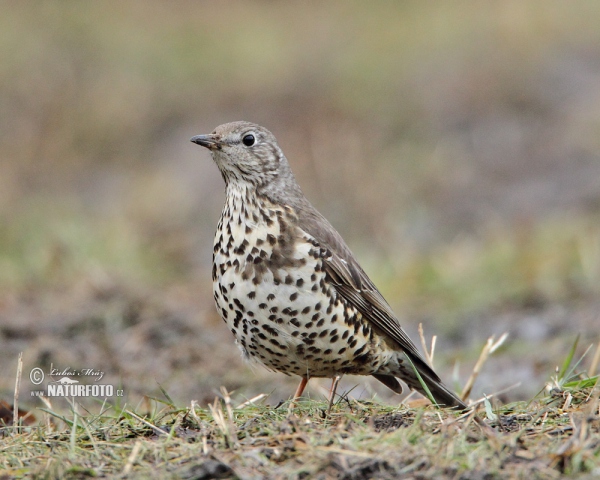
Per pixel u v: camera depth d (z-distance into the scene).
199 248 19.44
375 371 9.00
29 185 22.31
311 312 8.24
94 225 18.56
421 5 32.84
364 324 8.64
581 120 23.88
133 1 33.88
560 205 20.03
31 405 9.66
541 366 11.11
